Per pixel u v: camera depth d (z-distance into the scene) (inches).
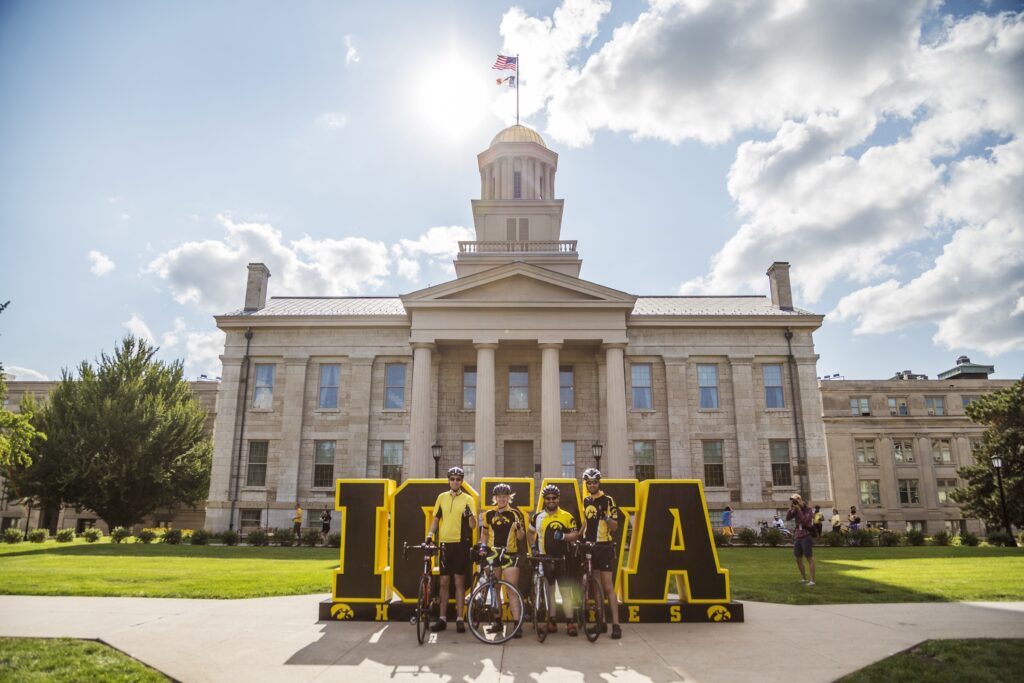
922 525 2610.7
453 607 448.1
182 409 1920.5
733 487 1577.3
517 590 388.8
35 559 898.1
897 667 311.6
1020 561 884.6
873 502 2632.9
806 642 372.5
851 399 2770.7
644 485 462.9
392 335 1660.9
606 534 400.2
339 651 351.6
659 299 1916.8
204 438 2050.9
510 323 1531.7
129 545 1248.2
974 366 3120.1
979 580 647.1
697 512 459.2
